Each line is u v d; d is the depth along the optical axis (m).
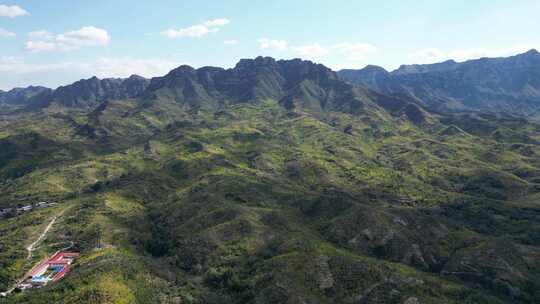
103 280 168.88
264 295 170.62
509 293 190.62
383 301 161.62
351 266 181.25
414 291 168.00
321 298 167.38
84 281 169.75
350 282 173.50
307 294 167.12
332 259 187.75
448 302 163.38
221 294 184.25
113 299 157.25
